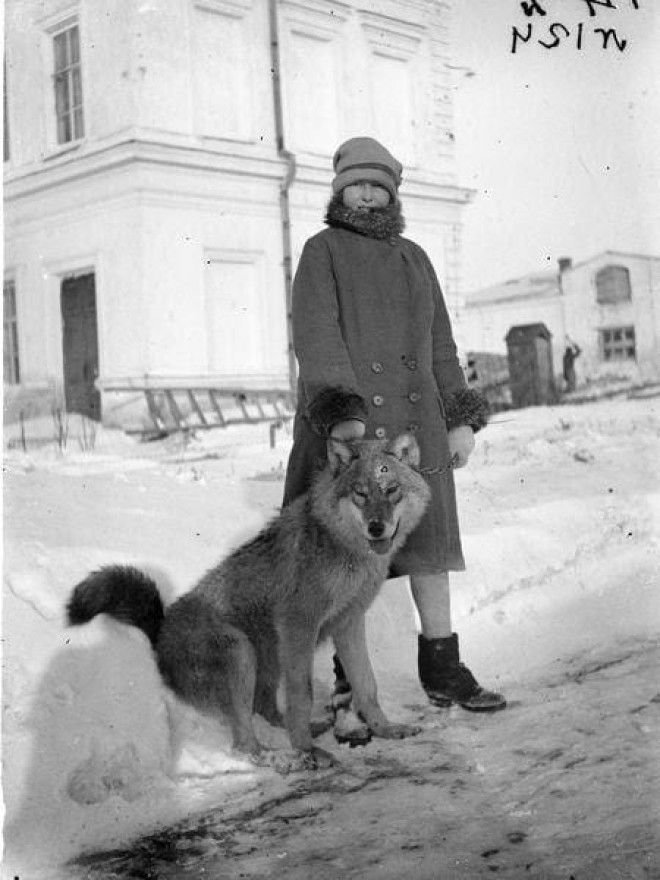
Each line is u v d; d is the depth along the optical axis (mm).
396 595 4008
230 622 2889
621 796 2238
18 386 6875
